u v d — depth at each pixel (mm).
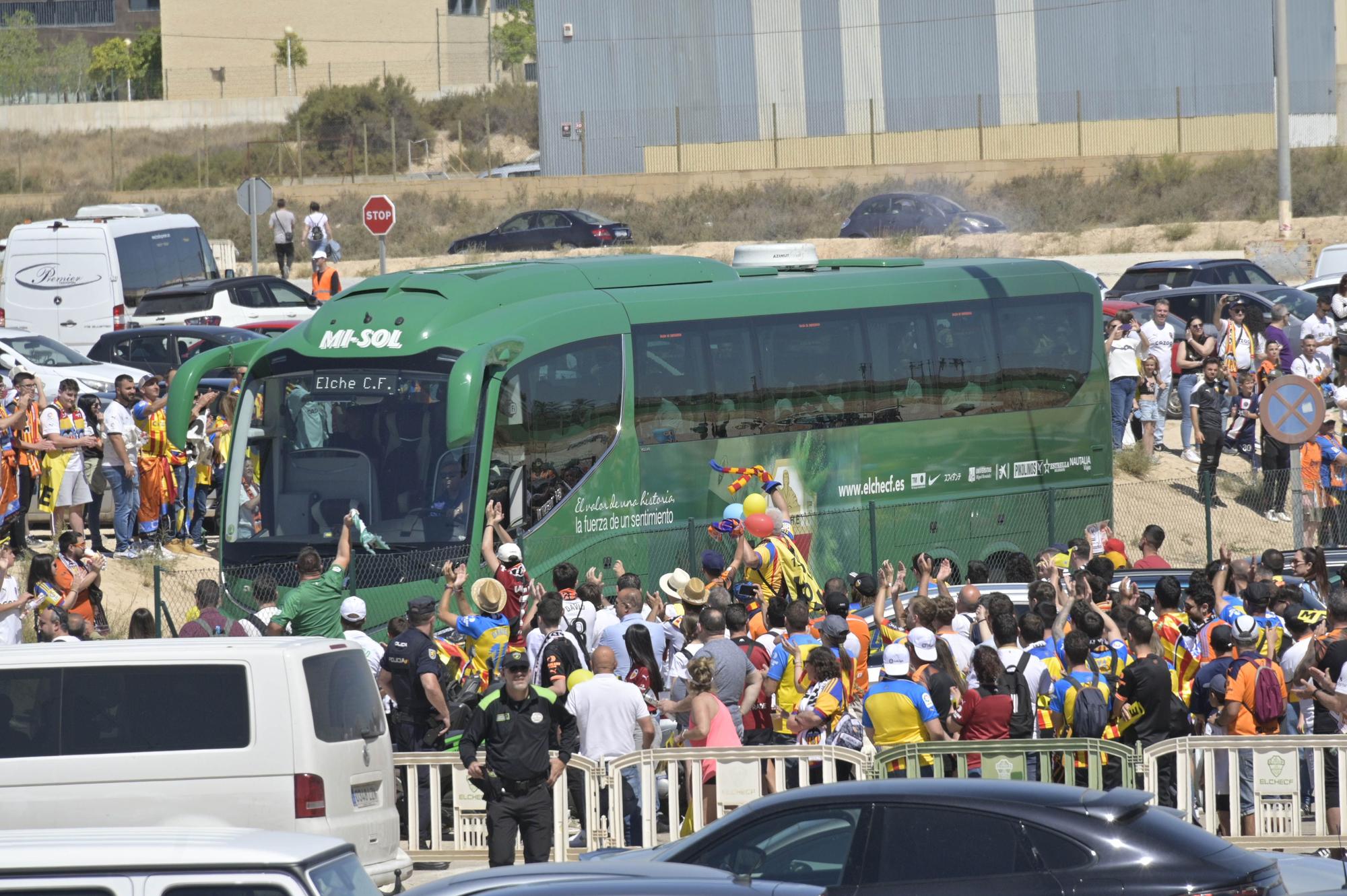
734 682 47938
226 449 82750
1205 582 53000
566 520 66000
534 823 42781
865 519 75750
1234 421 100188
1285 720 51688
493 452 63312
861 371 76375
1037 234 195125
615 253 185625
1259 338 114625
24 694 39625
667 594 61938
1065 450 83375
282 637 41406
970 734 45281
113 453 78000
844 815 31125
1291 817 44656
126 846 27688
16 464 74938
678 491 70188
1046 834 29328
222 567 64875
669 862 32500
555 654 49219
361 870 28641
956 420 79500
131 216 147375
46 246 123250
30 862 27188
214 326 111000
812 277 76750
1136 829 29266
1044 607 47719
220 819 39156
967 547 79438
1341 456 87625
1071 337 83750
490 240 196875
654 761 44656
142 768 39219
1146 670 46750
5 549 57406
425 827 50625
